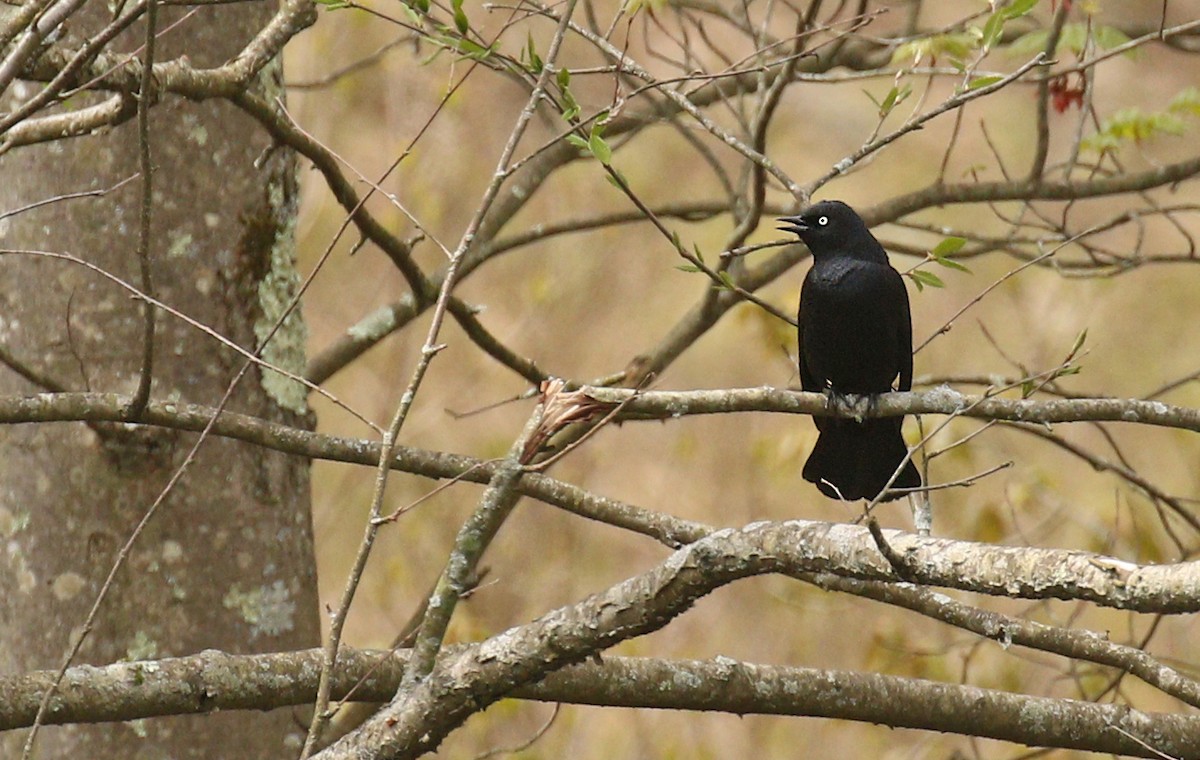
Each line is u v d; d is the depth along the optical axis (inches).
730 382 789.2
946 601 299.1
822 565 231.5
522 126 268.8
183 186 368.5
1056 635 293.4
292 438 332.8
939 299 810.8
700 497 772.0
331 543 740.7
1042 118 457.1
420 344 761.0
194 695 274.7
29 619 355.9
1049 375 289.4
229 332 371.9
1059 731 296.5
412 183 690.8
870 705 292.5
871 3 775.7
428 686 241.0
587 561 753.6
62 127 301.4
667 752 656.4
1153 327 831.7
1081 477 738.8
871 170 877.8
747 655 739.4
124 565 356.5
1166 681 286.4
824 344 422.9
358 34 689.0
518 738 674.8
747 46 806.5
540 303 767.7
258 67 323.9
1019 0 328.8
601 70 335.3
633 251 808.3
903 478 404.8
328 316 743.7
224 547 365.1
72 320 362.0
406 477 743.1
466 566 242.8
